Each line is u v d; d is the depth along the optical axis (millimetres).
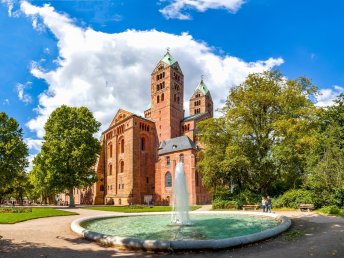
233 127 44312
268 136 42906
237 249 13422
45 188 56438
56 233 18812
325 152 33688
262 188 42875
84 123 60906
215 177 43531
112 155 83438
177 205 25969
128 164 75500
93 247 14266
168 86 86500
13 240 16250
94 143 60375
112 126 84875
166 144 79250
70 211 38656
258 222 23766
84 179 57156
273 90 43812
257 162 40906
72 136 56938
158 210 42688
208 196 70375
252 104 42750
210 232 18891
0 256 12383
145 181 79188
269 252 12633
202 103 104125
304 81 44812
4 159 48750
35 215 30125
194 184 67188
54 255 12594
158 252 13023
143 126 82188
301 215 26906
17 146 49656
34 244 15094
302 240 15117
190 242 13078
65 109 60062
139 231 19859
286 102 42531
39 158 57375
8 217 27797
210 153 44000
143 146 82500
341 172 30938
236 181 45156
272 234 15938
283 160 38500
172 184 72125
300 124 37781
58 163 54781
